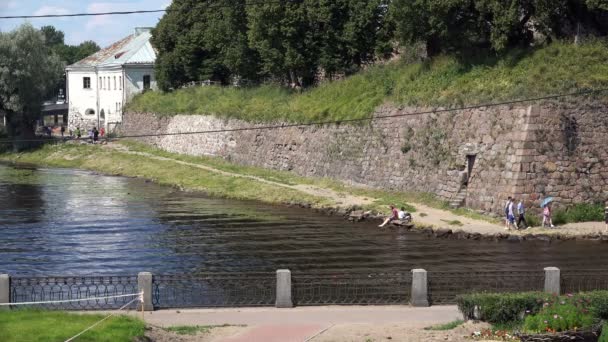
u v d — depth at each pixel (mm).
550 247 40594
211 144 81188
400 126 56531
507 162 46500
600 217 45438
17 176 77250
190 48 96250
